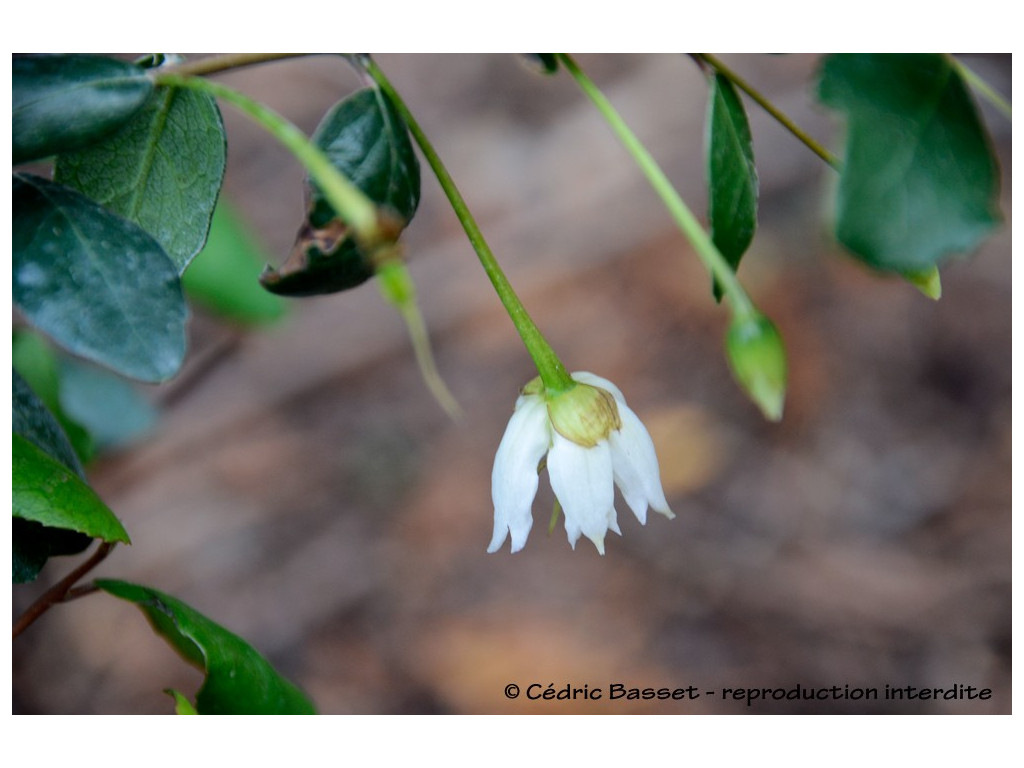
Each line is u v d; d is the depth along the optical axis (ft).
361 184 0.70
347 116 0.70
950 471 1.83
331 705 1.60
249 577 1.71
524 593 1.72
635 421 0.75
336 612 1.70
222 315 0.98
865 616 1.68
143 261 0.67
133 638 1.60
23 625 0.74
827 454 1.86
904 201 0.66
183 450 1.79
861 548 1.76
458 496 1.82
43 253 0.67
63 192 0.67
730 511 1.82
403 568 1.74
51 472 0.72
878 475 1.84
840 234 0.66
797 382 1.92
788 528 1.79
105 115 0.67
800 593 1.71
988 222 0.66
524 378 1.94
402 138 0.71
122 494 1.61
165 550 1.71
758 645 1.66
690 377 1.95
